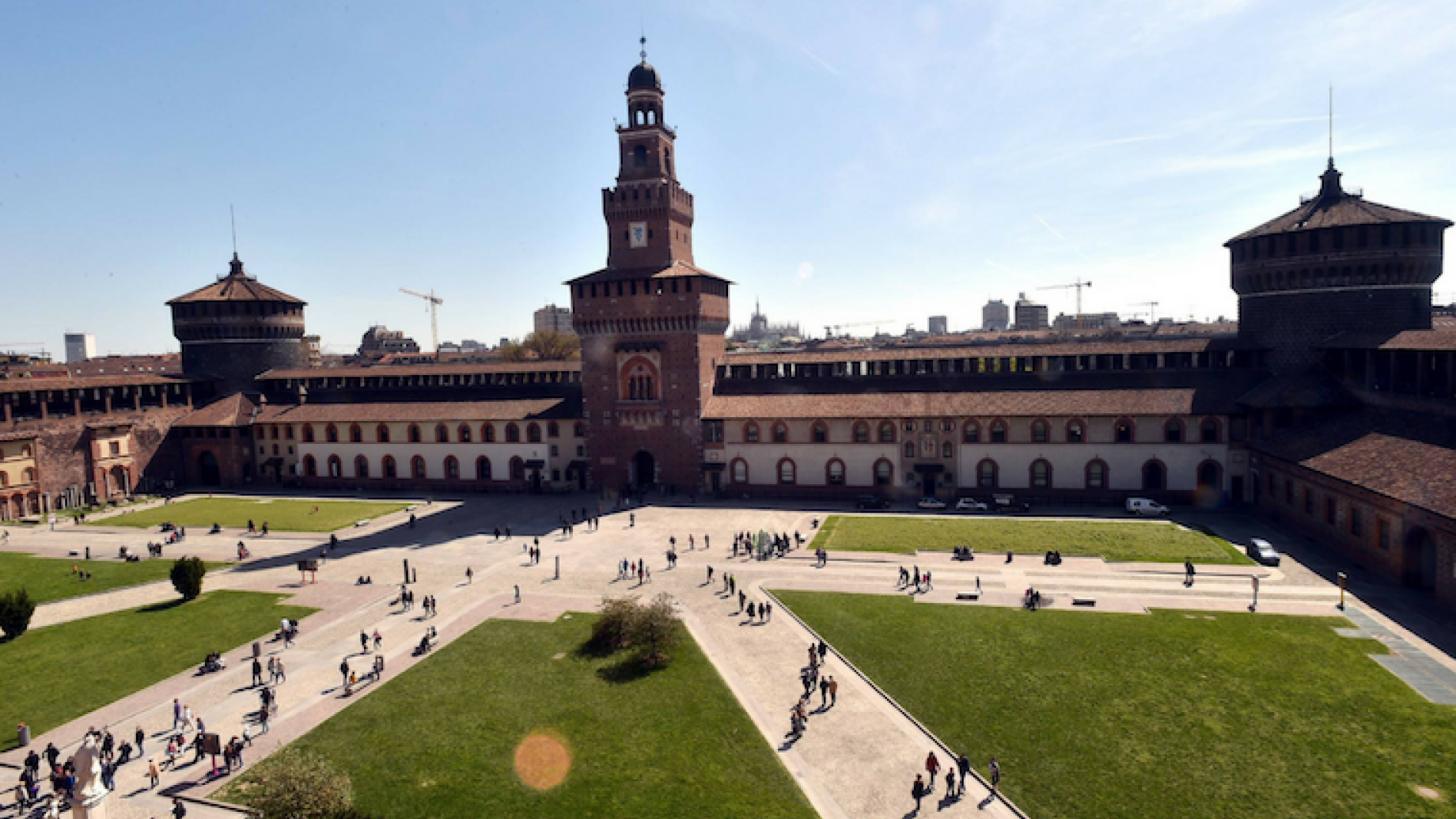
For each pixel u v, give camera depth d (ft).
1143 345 264.52
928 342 585.22
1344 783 98.94
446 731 121.70
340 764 113.19
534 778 108.47
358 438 333.83
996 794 100.68
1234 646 139.54
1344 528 188.85
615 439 299.58
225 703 133.39
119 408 333.62
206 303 366.02
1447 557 150.71
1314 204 255.91
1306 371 236.84
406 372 349.20
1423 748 105.40
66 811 103.09
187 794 106.73
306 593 192.13
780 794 103.24
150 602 188.24
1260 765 103.65
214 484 354.95
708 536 232.12
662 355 290.15
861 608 167.73
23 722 128.67
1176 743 110.01
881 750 113.19
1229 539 206.69
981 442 261.85
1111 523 228.43
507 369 335.47
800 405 282.36
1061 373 269.44
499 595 185.37
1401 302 233.35
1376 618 148.87
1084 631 149.69
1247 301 259.19
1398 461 173.47
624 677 139.23
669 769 109.91
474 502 296.71
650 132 301.43
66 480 309.01
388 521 270.05
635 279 288.30
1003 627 153.79
